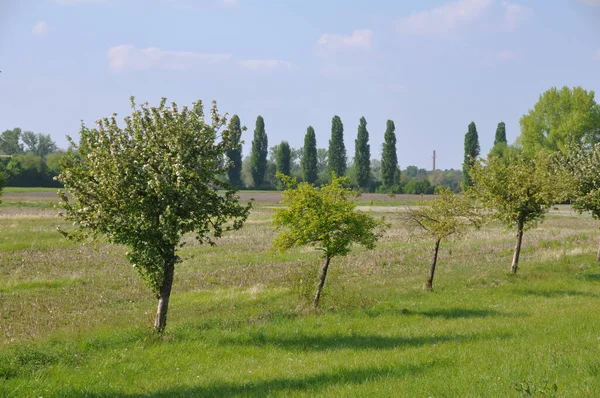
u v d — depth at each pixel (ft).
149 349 52.80
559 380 33.78
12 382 42.29
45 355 50.19
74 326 64.69
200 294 84.74
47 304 77.30
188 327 61.62
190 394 38.52
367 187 412.98
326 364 45.75
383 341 55.52
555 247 141.18
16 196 298.56
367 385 37.04
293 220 71.61
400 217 89.40
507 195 98.58
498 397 30.83
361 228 71.87
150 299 81.66
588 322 56.70
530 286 86.79
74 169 54.44
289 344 55.57
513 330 56.08
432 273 87.45
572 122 297.12
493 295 81.25
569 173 111.04
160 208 55.16
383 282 94.48
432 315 68.90
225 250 134.82
